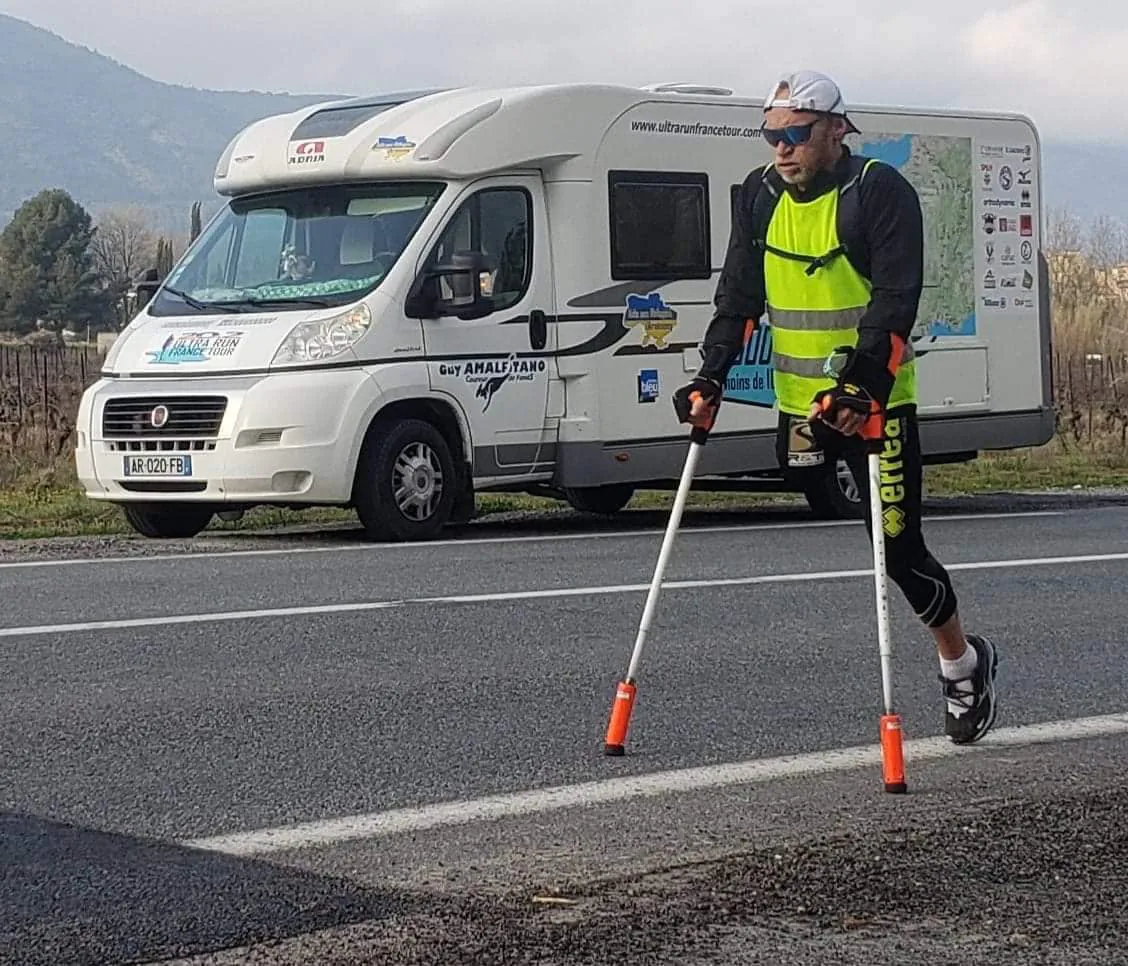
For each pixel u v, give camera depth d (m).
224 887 5.08
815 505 15.32
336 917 4.80
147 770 6.41
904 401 6.30
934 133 16.16
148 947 4.58
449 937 4.62
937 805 5.95
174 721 7.15
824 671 8.29
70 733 6.94
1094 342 39.47
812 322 6.29
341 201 13.61
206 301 13.51
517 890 5.03
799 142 6.16
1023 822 5.67
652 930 4.68
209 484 12.62
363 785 6.24
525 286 13.67
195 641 8.82
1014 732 7.12
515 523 14.94
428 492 13.16
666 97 14.43
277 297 13.20
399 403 13.05
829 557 12.17
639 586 10.70
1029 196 16.91
